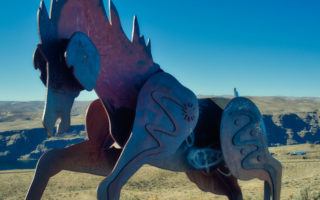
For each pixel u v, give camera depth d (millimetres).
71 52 4047
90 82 4215
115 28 4559
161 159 4648
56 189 22875
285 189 17188
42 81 4117
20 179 26938
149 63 4766
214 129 5312
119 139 4680
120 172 4367
